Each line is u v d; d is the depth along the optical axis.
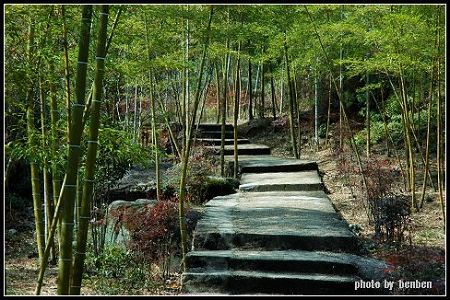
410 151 7.74
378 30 7.68
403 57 7.14
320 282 4.78
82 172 5.69
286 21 8.96
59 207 4.12
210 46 7.62
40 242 5.40
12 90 4.77
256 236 5.62
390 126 11.24
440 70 7.70
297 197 7.70
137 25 6.95
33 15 4.39
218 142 12.38
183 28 7.31
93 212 6.86
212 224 6.05
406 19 6.95
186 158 5.64
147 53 7.09
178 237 6.02
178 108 11.19
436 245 5.89
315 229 5.83
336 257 5.23
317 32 8.74
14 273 6.11
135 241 5.91
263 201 7.43
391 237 6.01
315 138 12.60
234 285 4.89
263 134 14.15
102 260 6.04
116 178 7.25
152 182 8.03
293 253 5.39
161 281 5.55
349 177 9.62
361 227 6.81
